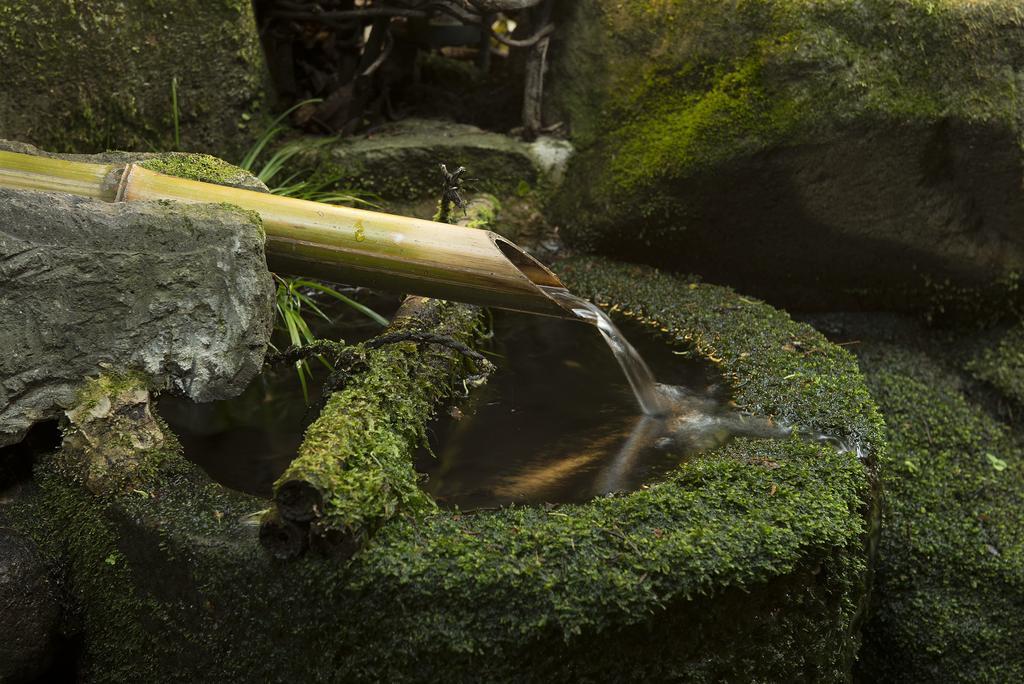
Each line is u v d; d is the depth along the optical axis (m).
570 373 1.73
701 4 2.02
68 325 1.46
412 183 2.15
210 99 2.06
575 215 2.15
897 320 2.12
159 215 1.47
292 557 1.33
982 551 1.84
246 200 1.56
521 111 2.30
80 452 1.46
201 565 1.37
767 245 2.08
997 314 2.08
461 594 1.32
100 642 1.48
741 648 1.38
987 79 1.91
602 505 1.41
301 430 1.57
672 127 2.05
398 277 1.57
